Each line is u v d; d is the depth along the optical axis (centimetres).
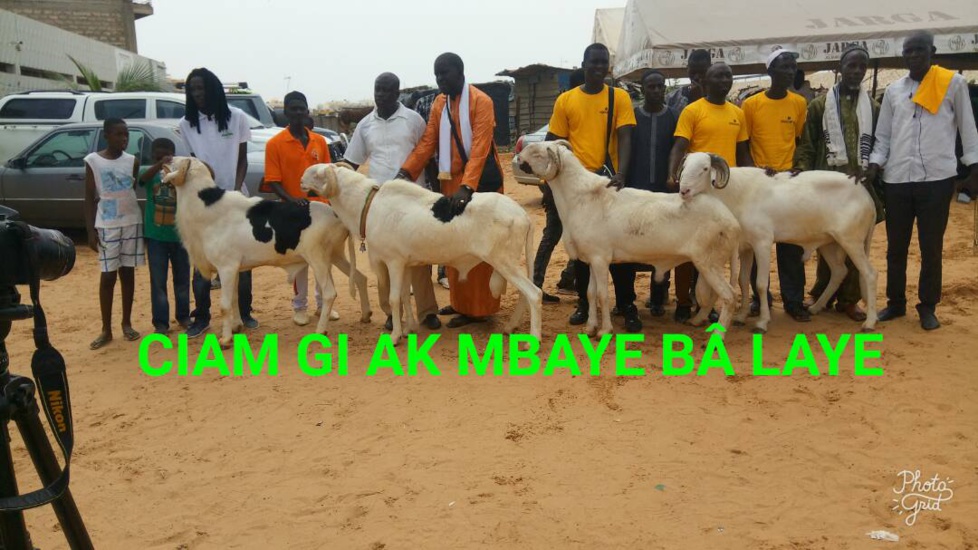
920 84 630
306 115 724
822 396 527
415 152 701
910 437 464
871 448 454
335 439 496
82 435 524
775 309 741
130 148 1188
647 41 1304
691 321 695
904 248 661
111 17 3325
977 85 1502
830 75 2506
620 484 424
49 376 222
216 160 727
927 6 1312
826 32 1278
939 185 629
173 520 413
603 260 638
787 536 371
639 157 698
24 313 222
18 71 2150
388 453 472
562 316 746
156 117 1430
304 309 746
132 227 710
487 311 689
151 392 593
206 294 719
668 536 375
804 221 638
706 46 1288
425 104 1617
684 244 607
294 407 549
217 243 668
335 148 1766
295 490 436
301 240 673
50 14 3241
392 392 564
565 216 650
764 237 644
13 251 217
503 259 626
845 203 632
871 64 1534
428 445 479
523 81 3269
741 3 1323
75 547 239
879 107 680
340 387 580
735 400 526
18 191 1215
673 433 481
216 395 580
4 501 204
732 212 649
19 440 528
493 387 563
